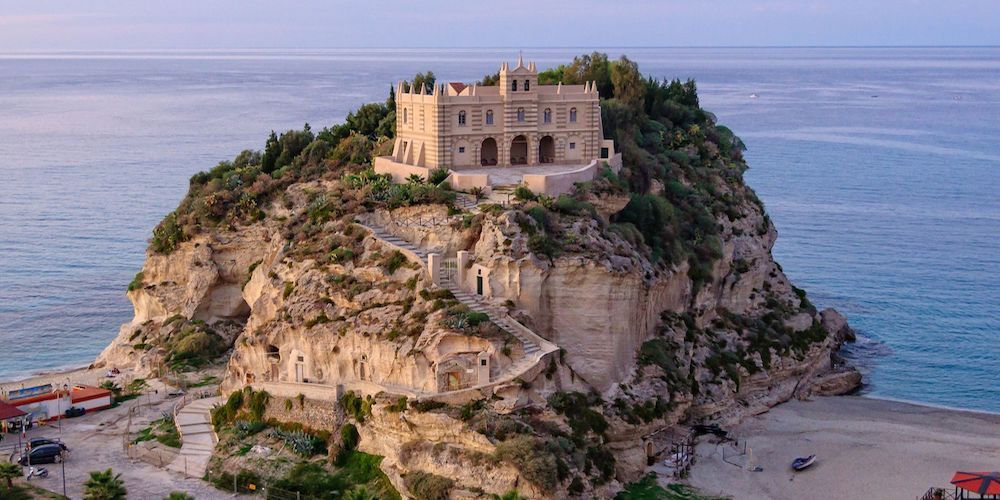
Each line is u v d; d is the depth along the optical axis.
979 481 100.62
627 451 115.75
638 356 125.69
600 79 175.62
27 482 108.69
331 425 117.12
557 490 102.19
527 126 144.88
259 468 112.50
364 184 139.38
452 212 128.38
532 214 123.88
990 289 187.00
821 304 179.62
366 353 118.00
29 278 192.62
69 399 129.62
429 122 141.25
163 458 116.38
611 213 135.50
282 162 165.50
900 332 166.75
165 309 156.88
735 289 150.12
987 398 141.50
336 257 127.75
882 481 113.50
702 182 160.88
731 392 133.38
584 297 120.25
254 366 127.81
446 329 112.94
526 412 110.31
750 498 109.44
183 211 162.00
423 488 103.75
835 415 134.88
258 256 152.50
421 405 109.00
